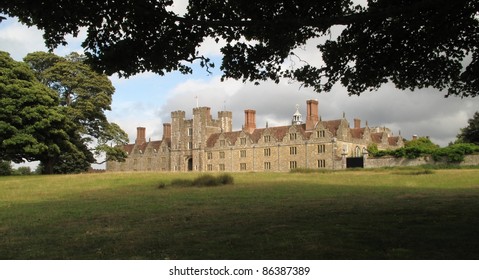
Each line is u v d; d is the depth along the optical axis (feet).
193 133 332.19
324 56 44.45
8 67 154.10
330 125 266.16
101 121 198.90
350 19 34.86
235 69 40.57
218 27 38.27
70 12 33.42
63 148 165.37
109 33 37.27
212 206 57.57
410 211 46.50
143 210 55.26
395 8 34.24
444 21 40.55
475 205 50.03
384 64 44.39
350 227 37.55
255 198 67.31
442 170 144.97
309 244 31.27
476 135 226.99
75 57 195.11
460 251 28.58
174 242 33.58
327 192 76.64
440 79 47.50
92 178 119.44
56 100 166.20
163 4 36.45
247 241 33.01
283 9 38.55
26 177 127.85
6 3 32.81
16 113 147.74
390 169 168.25
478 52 45.39
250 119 309.01
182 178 116.37
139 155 377.71
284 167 280.31
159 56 37.73
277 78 42.75
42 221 47.09
